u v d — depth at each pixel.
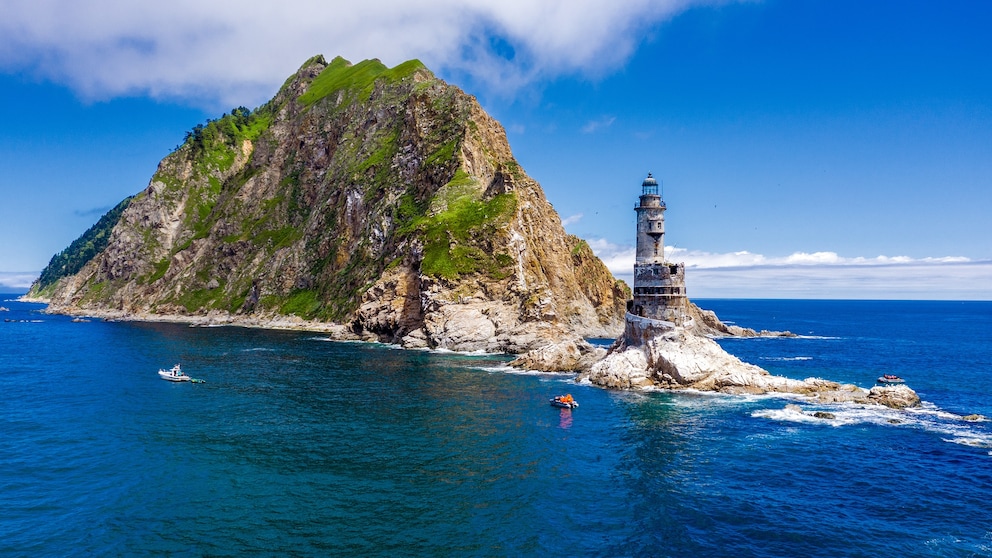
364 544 35.91
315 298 191.75
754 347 148.00
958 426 62.38
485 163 176.62
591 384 85.38
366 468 48.81
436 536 37.03
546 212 174.62
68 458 50.56
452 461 50.75
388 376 92.00
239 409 68.75
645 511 40.91
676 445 55.56
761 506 41.84
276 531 37.44
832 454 53.00
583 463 50.56
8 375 92.12
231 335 159.38
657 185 87.94
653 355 84.31
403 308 138.88
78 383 84.94
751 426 62.25
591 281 177.62
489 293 129.62
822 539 36.88
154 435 57.59
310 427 61.06
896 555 35.00
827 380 87.88
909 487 45.34
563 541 36.62
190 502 41.66
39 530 37.25
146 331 172.12
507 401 73.88
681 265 85.81
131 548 35.12
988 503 42.38
